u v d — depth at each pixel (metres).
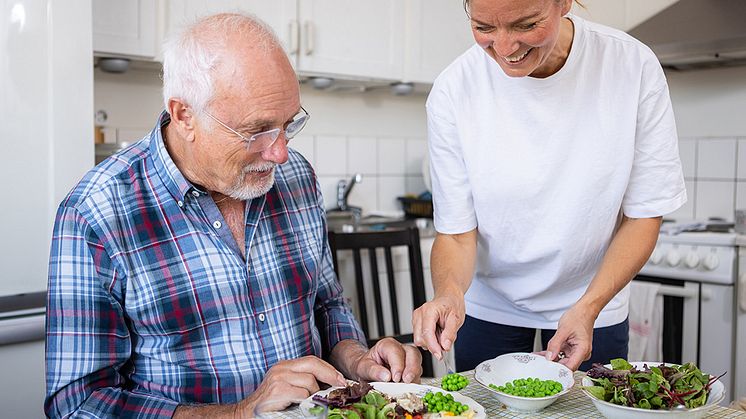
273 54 1.08
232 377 1.20
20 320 1.62
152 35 2.22
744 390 2.39
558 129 1.35
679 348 2.54
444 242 1.49
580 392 1.12
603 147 1.34
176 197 1.18
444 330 1.18
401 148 3.23
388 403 1.00
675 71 3.04
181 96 1.09
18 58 1.71
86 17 1.79
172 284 1.17
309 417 0.88
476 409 1.00
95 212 1.14
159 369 1.18
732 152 2.89
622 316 1.54
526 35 1.08
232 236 1.23
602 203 1.38
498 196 1.42
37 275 1.76
